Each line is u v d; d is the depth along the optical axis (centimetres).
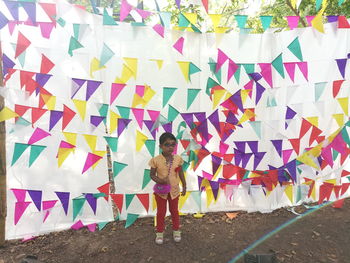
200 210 357
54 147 304
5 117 271
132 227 325
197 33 315
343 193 367
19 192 295
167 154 285
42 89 278
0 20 257
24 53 275
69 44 279
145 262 262
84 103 290
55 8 260
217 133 335
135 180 329
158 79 314
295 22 310
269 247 280
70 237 308
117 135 312
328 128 343
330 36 322
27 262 252
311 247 277
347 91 335
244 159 337
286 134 338
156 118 309
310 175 351
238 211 361
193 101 324
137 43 305
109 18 289
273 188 347
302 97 333
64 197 309
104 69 301
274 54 322
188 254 273
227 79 315
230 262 259
